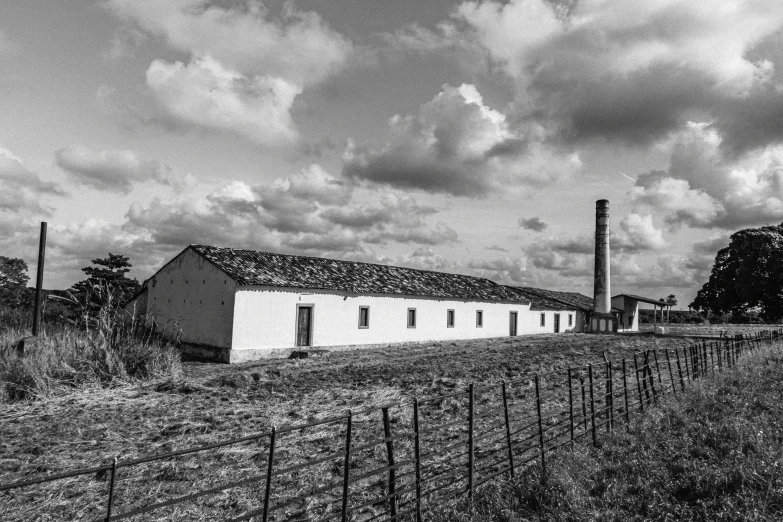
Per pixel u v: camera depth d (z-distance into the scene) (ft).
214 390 47.34
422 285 117.80
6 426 34.47
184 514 20.63
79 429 33.50
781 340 79.77
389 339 104.47
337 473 25.11
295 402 42.65
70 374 46.75
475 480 23.45
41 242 63.72
